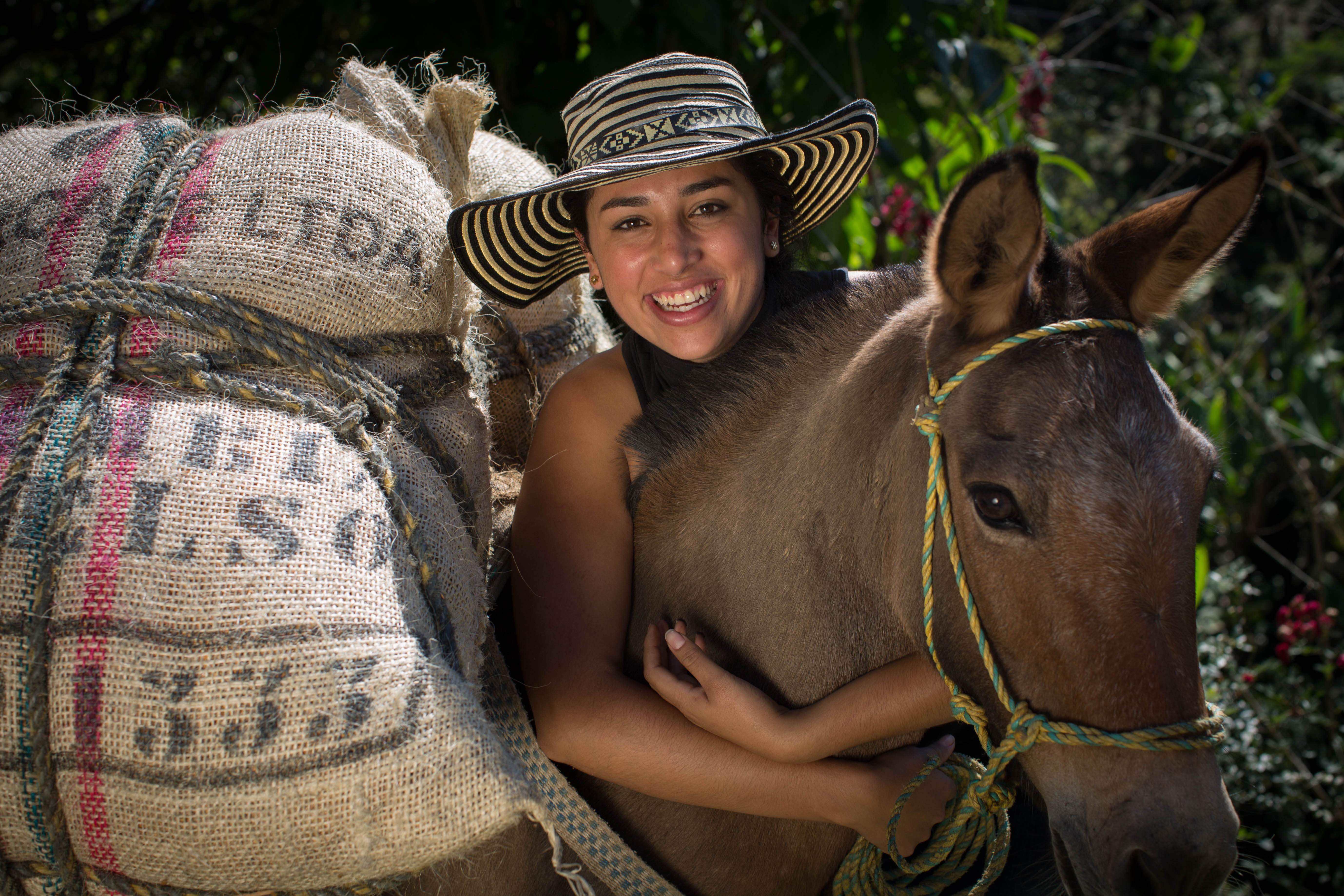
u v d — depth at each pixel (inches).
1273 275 294.5
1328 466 173.6
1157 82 292.2
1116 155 347.6
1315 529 150.9
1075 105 322.7
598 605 67.3
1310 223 302.2
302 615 49.1
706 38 119.2
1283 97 281.6
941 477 52.6
